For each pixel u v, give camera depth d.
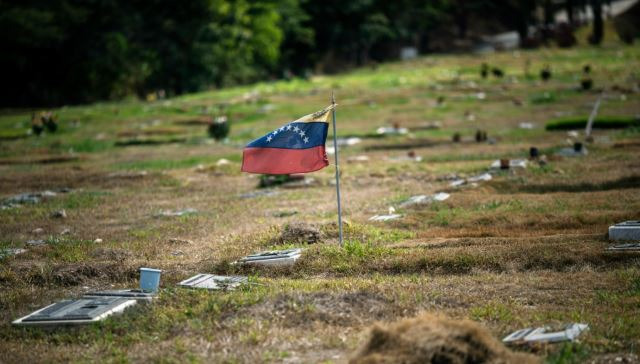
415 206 25.34
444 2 117.25
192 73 95.50
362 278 17.61
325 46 115.25
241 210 26.86
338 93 75.31
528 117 53.31
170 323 14.73
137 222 25.58
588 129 40.84
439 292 15.76
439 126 51.50
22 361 13.41
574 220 21.78
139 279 18.52
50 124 55.12
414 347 11.48
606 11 126.88
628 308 14.42
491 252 18.20
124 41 90.94
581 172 30.09
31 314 15.52
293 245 20.47
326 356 12.88
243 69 100.75
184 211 27.22
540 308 14.72
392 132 49.16
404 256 18.41
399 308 14.89
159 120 62.72
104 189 33.56
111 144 50.41
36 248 21.47
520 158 35.03
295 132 19.41
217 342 13.69
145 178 35.53
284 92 79.31
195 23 95.06
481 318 14.19
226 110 66.25
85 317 15.03
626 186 27.25
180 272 18.55
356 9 107.88
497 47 115.12
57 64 92.38
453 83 77.81
